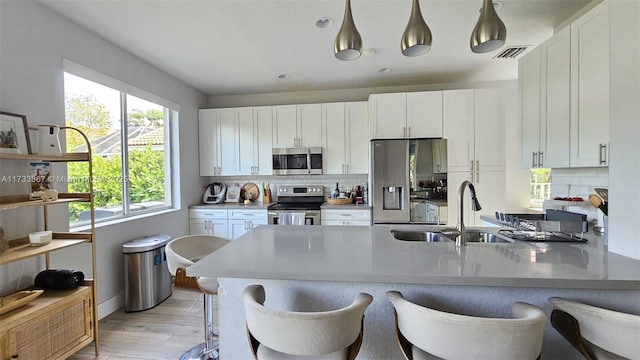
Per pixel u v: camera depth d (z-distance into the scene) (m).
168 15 2.20
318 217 3.77
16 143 1.82
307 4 2.09
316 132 4.03
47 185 2.07
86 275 2.37
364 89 4.17
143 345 2.14
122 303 2.74
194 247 2.07
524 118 2.39
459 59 3.12
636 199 1.29
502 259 1.31
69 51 2.24
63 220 2.19
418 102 3.55
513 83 3.83
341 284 1.38
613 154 1.39
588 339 1.01
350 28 1.49
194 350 2.02
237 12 2.18
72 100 2.38
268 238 1.79
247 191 4.44
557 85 2.00
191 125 4.03
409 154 3.46
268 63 3.18
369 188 3.90
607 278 1.07
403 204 3.48
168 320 2.51
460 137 3.49
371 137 3.62
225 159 4.19
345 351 1.13
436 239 2.01
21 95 1.91
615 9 1.36
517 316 1.07
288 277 1.18
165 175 3.67
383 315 1.37
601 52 1.65
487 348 0.90
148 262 2.72
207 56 2.97
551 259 1.30
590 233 1.86
